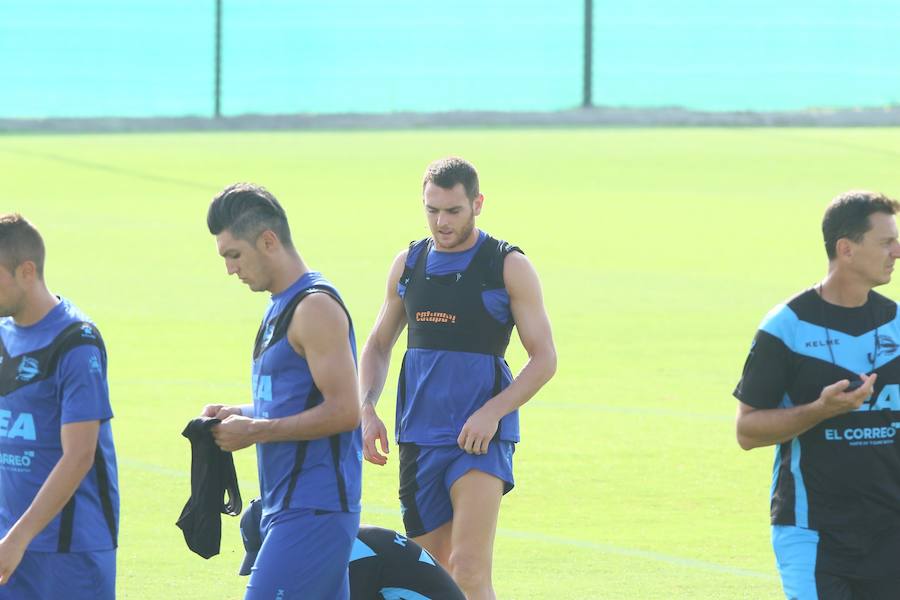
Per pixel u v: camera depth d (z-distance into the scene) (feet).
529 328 79.87
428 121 450.71
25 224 66.28
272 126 451.94
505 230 266.57
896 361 67.00
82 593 67.26
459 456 79.51
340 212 290.15
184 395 148.15
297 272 66.95
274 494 66.85
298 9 474.49
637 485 117.19
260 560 66.13
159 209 296.92
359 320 185.78
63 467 65.10
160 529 104.78
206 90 472.03
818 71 473.67
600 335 179.01
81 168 351.46
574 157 367.86
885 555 66.80
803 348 67.36
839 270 67.26
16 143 398.83
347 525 66.49
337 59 476.95
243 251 65.98
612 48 476.13
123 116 456.04
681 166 352.28
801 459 67.31
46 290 67.05
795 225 272.92
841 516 66.85
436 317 80.79
